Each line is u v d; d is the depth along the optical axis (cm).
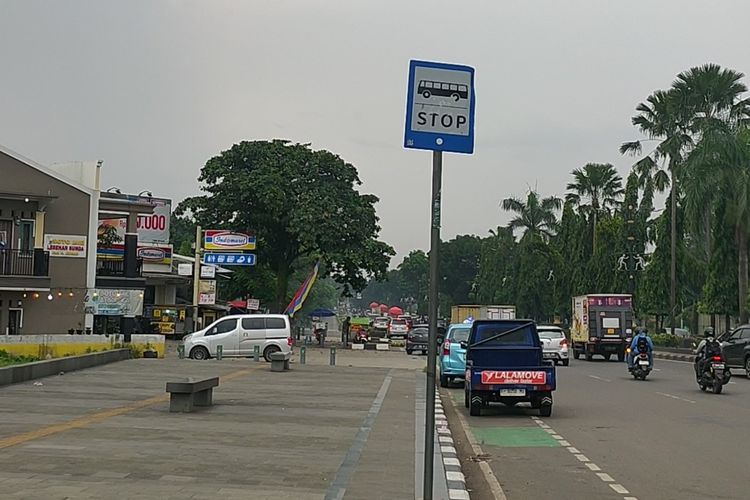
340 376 2855
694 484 1095
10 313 3734
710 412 1973
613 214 7619
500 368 1873
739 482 1109
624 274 6656
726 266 4850
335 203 5472
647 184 6275
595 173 7825
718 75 5409
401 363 3956
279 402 1945
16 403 1775
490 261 9244
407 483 1004
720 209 4725
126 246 4431
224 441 1305
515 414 1944
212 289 5019
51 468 1036
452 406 2119
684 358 4644
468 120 735
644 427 1700
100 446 1218
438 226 752
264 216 5444
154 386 2197
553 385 1869
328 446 1288
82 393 1998
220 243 4944
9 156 3738
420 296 16475
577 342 4844
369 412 1791
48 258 3772
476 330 1994
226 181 5419
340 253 5397
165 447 1225
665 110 5681
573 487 1080
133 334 3694
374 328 8138
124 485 941
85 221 3888
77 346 3181
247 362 3344
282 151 5572
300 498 900
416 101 731
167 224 5512
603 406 2117
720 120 4959
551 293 8050
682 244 5784
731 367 3244
